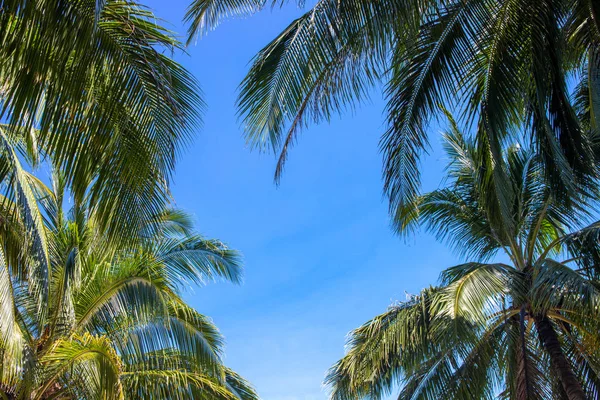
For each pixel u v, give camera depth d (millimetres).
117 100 5211
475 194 11578
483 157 7746
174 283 10375
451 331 8695
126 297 9336
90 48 4914
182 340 9938
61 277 8906
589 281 8445
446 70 7016
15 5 4668
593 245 9219
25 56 4762
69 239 9414
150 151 5363
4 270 6176
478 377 10078
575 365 10219
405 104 7324
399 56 7145
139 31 5297
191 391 9891
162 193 5531
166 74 5379
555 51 6688
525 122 7227
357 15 6566
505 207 7320
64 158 5043
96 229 5516
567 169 6621
